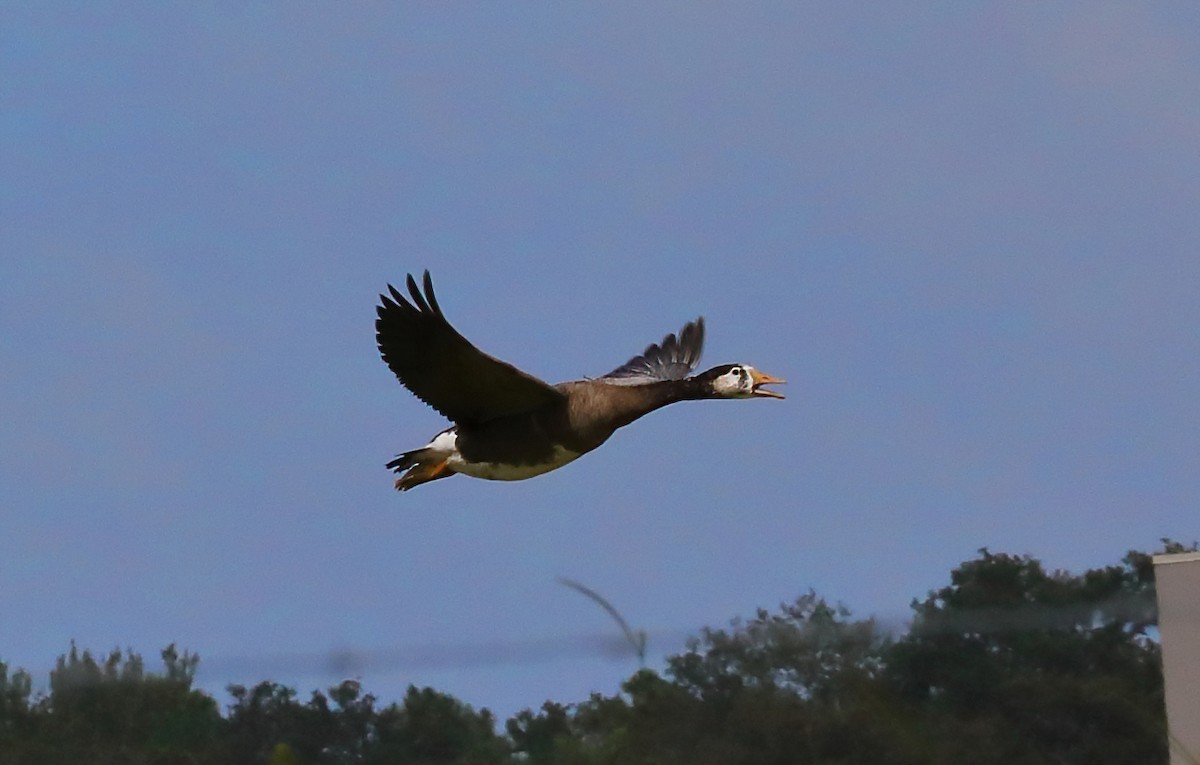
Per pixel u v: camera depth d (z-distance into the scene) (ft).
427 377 57.41
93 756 60.59
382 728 60.29
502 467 59.72
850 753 53.11
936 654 54.44
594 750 56.18
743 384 60.39
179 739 60.59
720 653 55.42
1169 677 55.93
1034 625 53.31
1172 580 57.11
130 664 61.72
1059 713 54.90
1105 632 56.24
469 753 59.67
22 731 60.85
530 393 58.08
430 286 54.49
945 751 52.85
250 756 60.80
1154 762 54.60
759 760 53.67
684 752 54.24
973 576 57.00
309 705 61.31
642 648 43.16
